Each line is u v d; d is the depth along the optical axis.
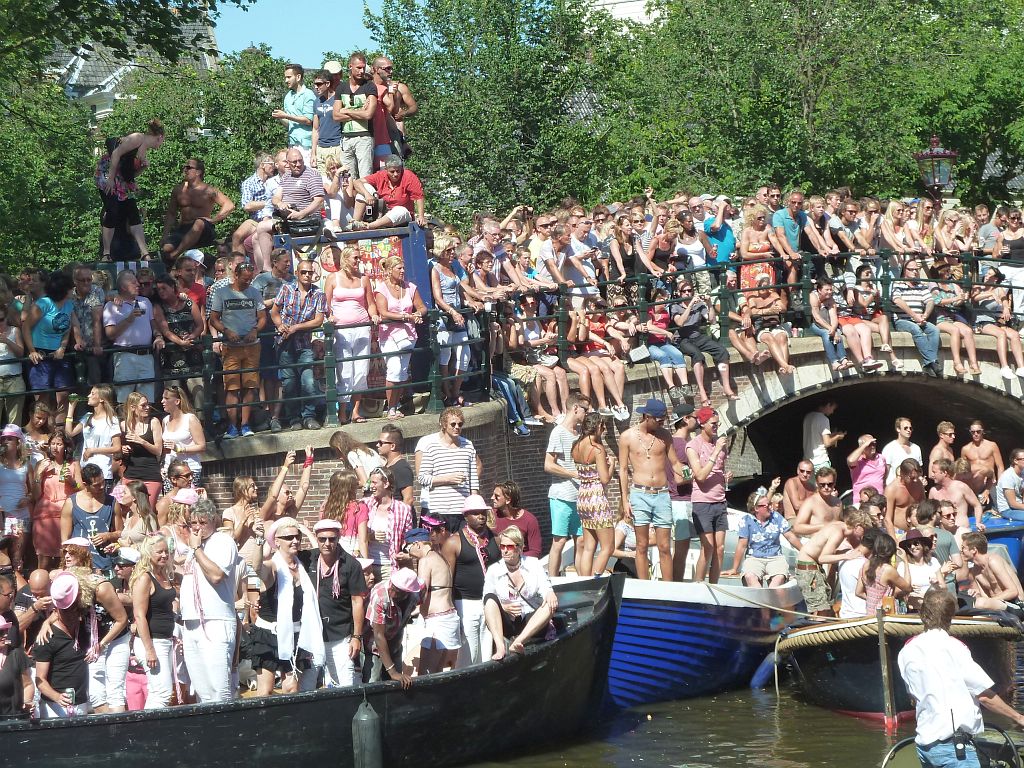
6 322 15.12
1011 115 33.09
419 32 30.06
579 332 19.17
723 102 30.34
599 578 15.19
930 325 21.86
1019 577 19.81
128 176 18.48
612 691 15.09
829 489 17.80
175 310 16.14
